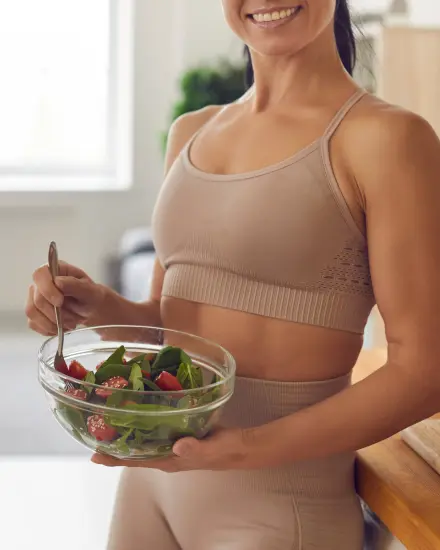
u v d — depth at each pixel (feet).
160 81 14.79
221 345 3.13
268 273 2.98
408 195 2.65
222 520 3.14
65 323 3.43
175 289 3.28
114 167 15.55
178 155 3.56
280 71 3.13
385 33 7.11
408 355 2.66
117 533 3.64
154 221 3.41
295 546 3.02
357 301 3.01
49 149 15.34
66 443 9.59
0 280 14.85
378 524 3.37
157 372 2.64
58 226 14.87
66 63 14.93
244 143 3.15
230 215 3.00
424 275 2.63
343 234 2.88
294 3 2.84
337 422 2.72
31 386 11.43
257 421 3.09
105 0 14.70
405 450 3.36
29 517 6.15
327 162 2.84
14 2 14.48
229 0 2.94
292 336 3.01
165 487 3.38
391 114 2.76
